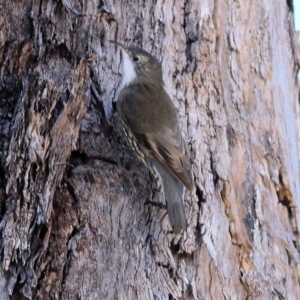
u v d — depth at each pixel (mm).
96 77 10797
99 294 9328
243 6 12758
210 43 11633
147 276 9664
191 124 11078
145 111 10703
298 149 13508
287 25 14391
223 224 10648
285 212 12219
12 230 8953
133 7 11477
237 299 10461
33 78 9305
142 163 10672
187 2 11766
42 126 9109
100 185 9820
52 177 9148
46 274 9211
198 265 10125
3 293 8844
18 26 10469
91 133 10289
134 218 9898
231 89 12016
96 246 9508
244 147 11656
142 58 11109
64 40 10531
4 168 9203
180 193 10156
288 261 11562
